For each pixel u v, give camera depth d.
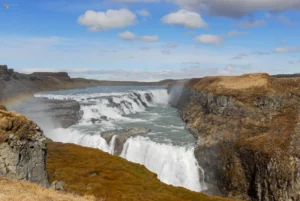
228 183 89.94
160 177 96.19
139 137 111.38
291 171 81.56
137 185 66.75
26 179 38.25
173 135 116.44
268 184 82.50
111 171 75.19
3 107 46.06
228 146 97.25
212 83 158.50
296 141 87.88
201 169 93.88
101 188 61.72
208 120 120.69
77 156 87.19
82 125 139.62
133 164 84.25
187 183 92.81
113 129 127.25
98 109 161.38
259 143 91.38
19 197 28.06
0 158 36.56
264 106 112.19
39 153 40.28
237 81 142.00
